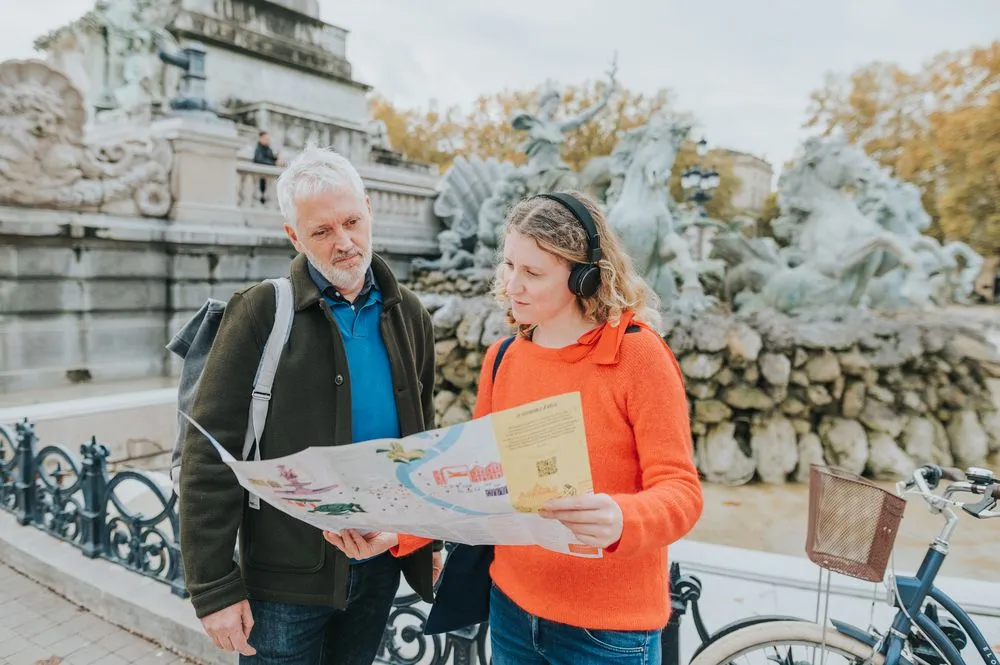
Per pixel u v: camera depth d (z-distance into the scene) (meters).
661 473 1.41
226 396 1.71
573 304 1.61
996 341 11.67
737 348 8.65
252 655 1.84
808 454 8.44
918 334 9.17
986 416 8.97
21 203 9.21
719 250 12.05
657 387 1.47
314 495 1.39
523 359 1.67
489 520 1.31
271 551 1.79
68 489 4.18
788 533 6.73
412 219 16.25
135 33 16.94
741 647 2.08
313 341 1.79
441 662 2.71
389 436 1.91
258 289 1.80
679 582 2.34
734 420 8.73
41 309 9.58
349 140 20.34
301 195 1.71
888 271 11.32
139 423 7.09
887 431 8.63
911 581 2.02
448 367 10.27
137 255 10.48
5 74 8.95
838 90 36.44
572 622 1.53
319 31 19.69
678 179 37.06
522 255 1.53
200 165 11.18
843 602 2.97
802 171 11.12
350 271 1.79
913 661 1.95
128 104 16.42
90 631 3.49
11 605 3.73
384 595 2.06
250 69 18.11
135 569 3.78
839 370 8.70
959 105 32.94
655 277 11.04
